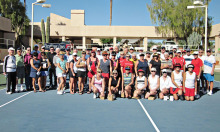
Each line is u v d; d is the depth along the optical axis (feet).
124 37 127.54
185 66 32.86
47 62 33.78
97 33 123.03
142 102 26.71
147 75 30.55
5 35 113.39
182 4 114.42
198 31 119.14
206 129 16.96
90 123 18.26
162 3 116.98
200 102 26.86
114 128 17.03
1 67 70.08
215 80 52.60
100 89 28.60
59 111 22.06
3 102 25.86
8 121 18.69
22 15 131.64
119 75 29.86
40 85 33.40
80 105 24.76
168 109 23.17
